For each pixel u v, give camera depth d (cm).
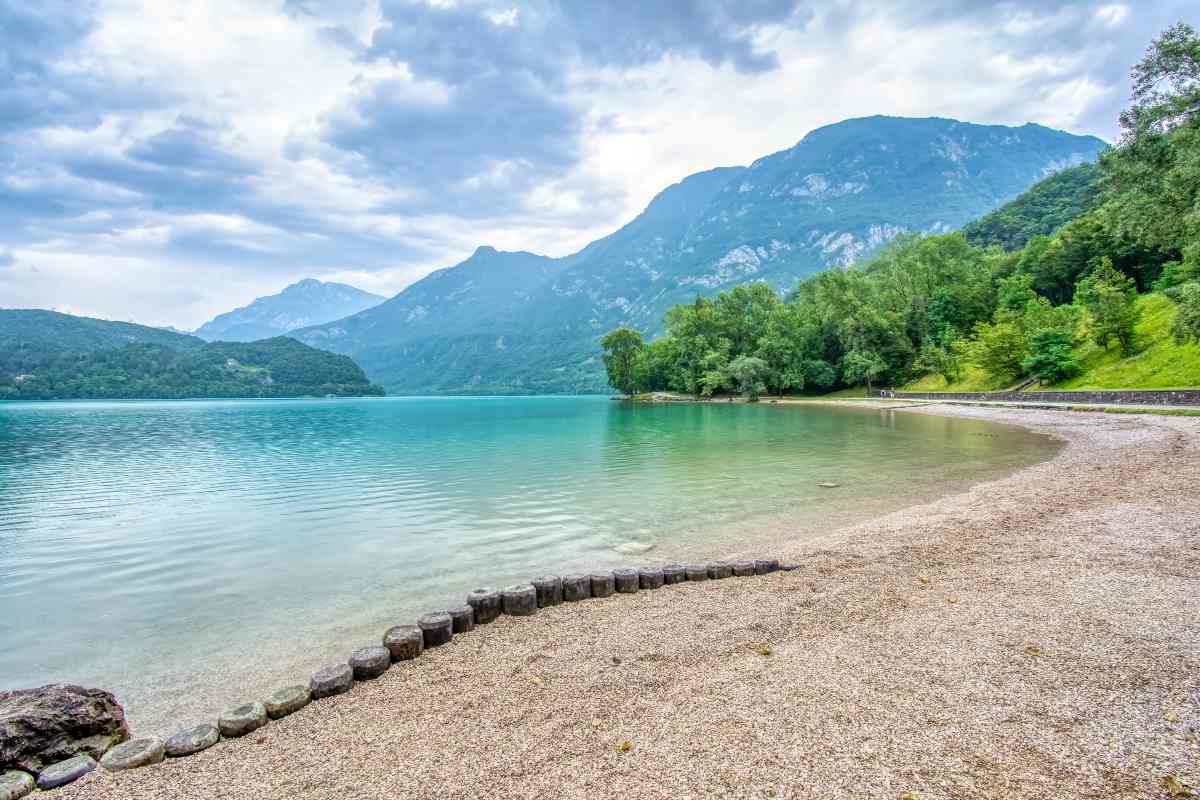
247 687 787
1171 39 2905
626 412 8369
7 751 543
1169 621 751
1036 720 541
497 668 758
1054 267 8675
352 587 1192
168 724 695
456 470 2858
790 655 730
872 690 618
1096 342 6044
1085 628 743
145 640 948
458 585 1186
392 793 497
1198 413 3684
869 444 3488
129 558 1446
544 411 9662
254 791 518
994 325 8538
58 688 626
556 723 598
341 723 632
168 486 2572
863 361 9675
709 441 3947
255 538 1623
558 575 1145
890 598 920
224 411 11462
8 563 1407
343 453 3762
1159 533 1191
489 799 477
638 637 838
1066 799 431
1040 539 1209
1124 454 2414
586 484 2359
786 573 1109
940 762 486
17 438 5291
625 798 465
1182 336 4144
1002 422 4694
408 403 17212
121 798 518
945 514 1546
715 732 556
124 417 9300
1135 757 477
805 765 493
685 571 1119
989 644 715
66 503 2195
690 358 12125
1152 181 3058
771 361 10950
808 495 1992
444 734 592
